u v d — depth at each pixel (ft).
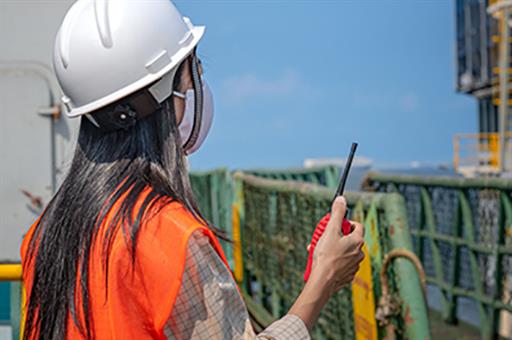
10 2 12.91
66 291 3.93
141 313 3.72
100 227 3.87
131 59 4.01
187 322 3.73
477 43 79.46
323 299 4.25
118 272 3.72
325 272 4.27
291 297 16.11
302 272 14.80
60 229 4.05
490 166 62.23
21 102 12.96
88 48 4.05
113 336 3.70
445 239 18.40
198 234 3.77
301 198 14.62
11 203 13.01
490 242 16.15
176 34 4.19
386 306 8.64
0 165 12.98
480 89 80.48
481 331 16.62
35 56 12.97
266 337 3.97
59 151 13.05
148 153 4.06
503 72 63.36
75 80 4.08
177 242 3.71
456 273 17.93
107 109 4.01
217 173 27.20
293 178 29.37
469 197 17.22
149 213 3.79
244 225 23.12
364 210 10.10
